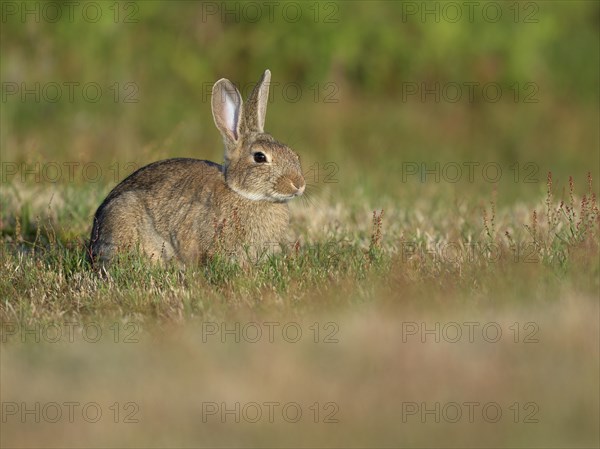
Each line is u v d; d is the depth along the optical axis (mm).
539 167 31062
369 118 32281
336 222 18250
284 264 14711
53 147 27359
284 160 15016
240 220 15094
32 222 18312
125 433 10438
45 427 10586
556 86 35188
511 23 34469
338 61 32875
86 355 12070
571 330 11812
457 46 33719
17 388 11344
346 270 14750
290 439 10227
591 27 36938
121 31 31797
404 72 33688
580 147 32812
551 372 11070
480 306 12938
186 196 15406
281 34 32875
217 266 14641
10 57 30625
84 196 19375
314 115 32000
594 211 15336
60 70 30828
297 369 11312
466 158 31406
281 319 12875
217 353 11844
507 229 17359
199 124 30328
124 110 30016
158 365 11641
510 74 33969
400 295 13188
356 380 11125
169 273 14711
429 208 20219
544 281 13273
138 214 15500
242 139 15305
